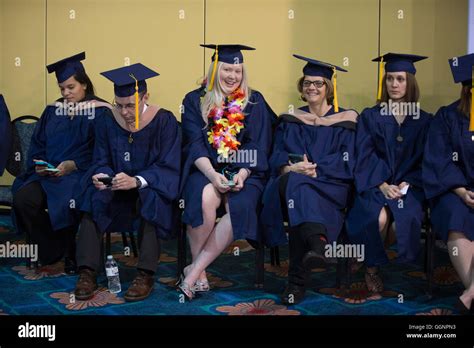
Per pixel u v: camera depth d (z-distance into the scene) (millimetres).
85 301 3033
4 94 4395
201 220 3080
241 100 3350
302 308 2945
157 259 3127
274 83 4156
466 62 3154
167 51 4227
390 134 3316
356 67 4066
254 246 3236
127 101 3184
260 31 4133
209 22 4172
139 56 4250
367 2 4020
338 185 3178
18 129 3949
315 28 4086
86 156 3561
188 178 3254
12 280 3365
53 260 3512
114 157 3299
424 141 3303
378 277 3230
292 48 4117
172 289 3244
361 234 3076
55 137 3619
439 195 3090
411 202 3123
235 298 3098
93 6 4246
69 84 3600
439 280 3406
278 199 3100
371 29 4027
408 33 3994
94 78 4293
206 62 4203
